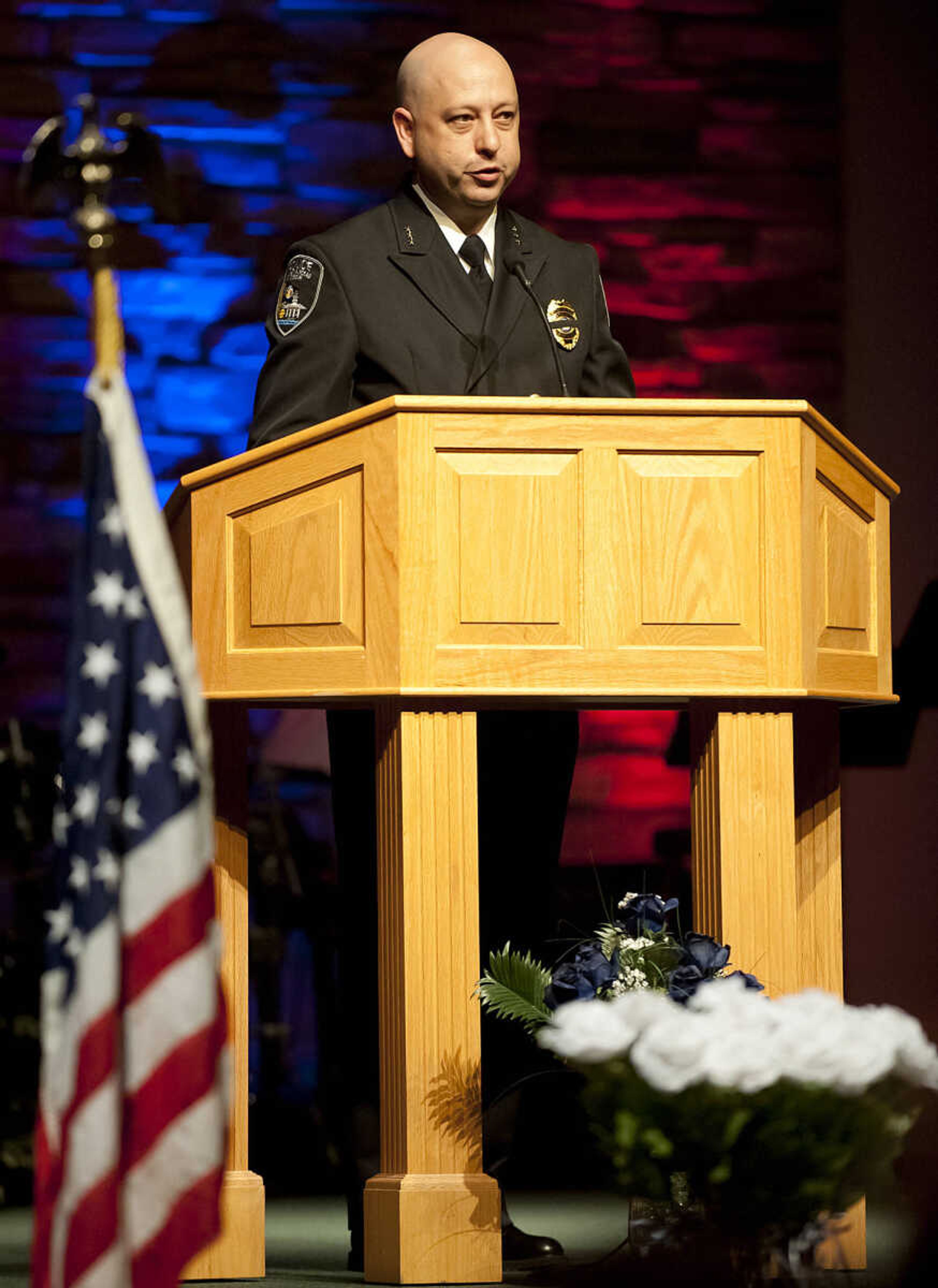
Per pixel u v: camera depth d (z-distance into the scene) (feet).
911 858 51.03
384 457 25.94
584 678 26.08
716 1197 22.82
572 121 53.42
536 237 32.07
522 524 26.07
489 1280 26.37
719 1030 22.41
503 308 30.96
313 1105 46.80
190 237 51.88
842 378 53.26
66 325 51.39
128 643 21.08
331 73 52.60
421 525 25.76
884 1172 23.03
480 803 30.55
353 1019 30.63
